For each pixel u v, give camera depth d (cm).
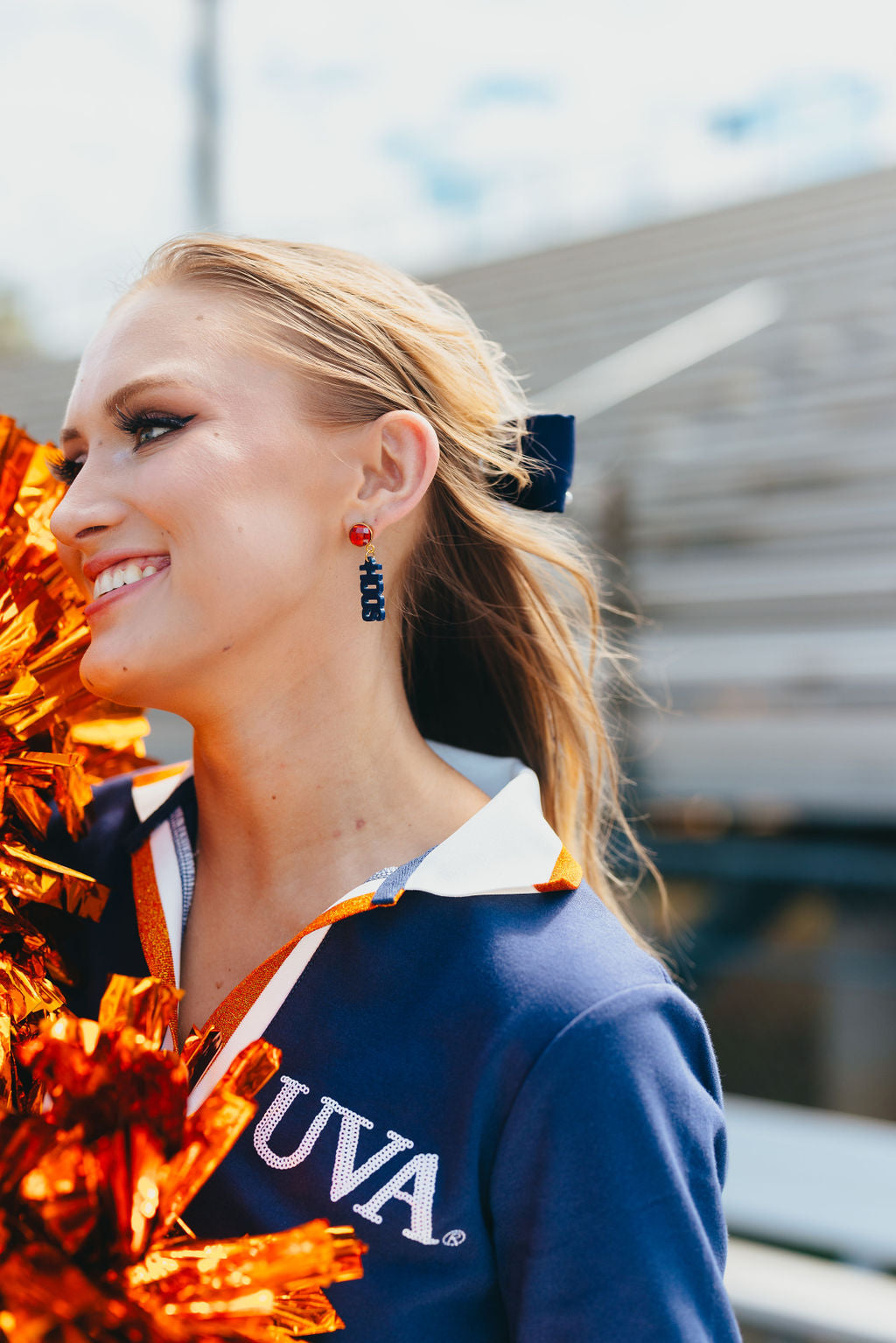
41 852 73
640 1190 54
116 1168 50
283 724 65
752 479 430
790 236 643
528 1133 55
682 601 390
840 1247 133
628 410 518
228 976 67
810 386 487
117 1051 51
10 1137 49
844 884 318
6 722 64
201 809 70
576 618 92
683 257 666
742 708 349
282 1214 58
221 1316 49
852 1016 310
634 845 95
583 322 655
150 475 60
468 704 85
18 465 66
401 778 68
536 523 81
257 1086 53
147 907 69
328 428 64
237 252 66
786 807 327
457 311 83
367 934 61
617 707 127
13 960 64
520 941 59
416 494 67
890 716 322
